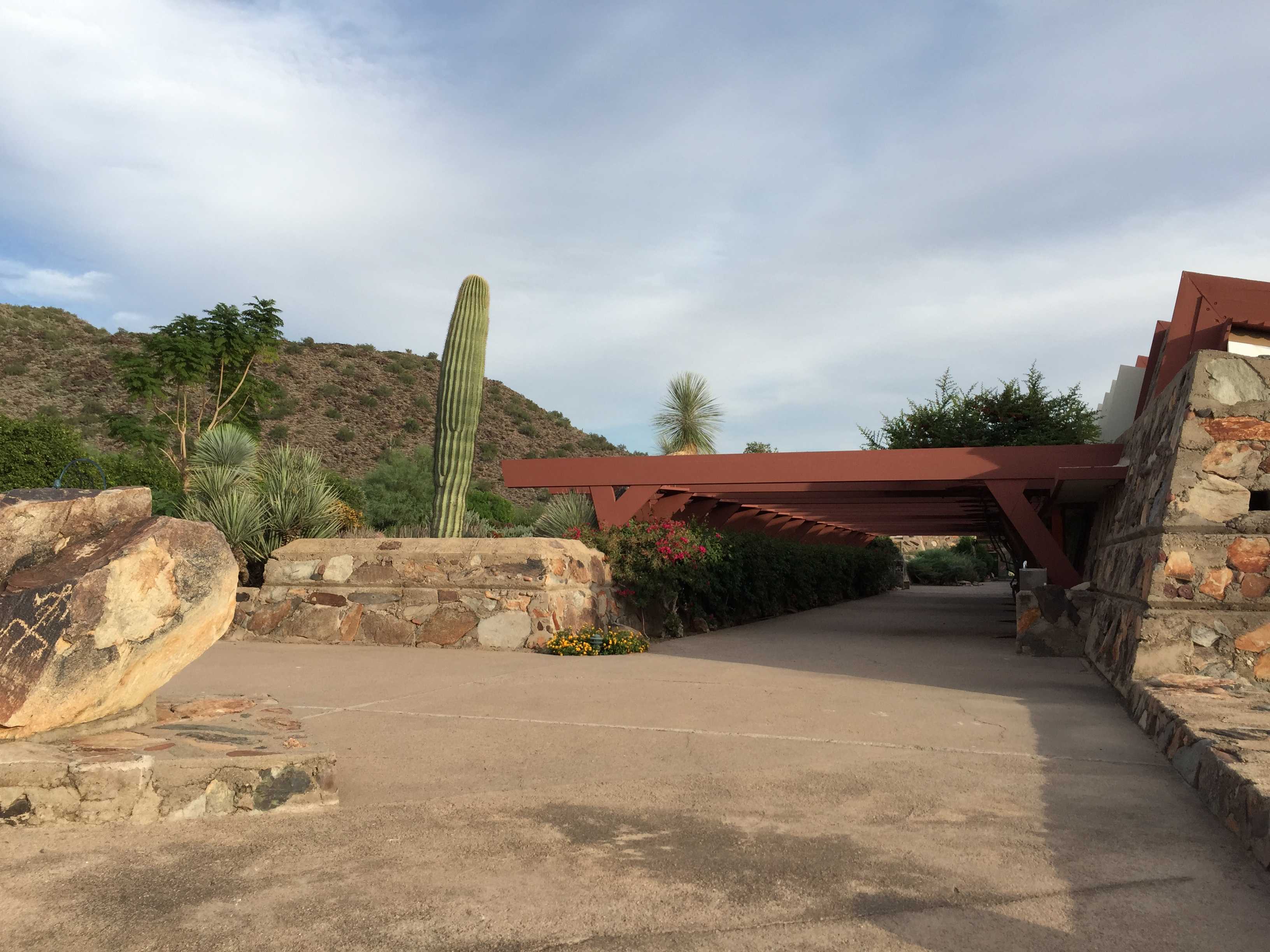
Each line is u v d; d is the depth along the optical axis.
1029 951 2.60
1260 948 2.65
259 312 21.48
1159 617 7.28
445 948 2.54
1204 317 10.52
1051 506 14.43
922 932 2.71
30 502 4.01
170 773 3.62
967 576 40.69
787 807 4.04
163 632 4.07
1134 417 16.12
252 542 12.12
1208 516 7.49
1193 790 4.36
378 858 3.29
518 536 18.34
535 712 6.33
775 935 2.67
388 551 11.16
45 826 3.43
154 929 2.61
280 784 3.83
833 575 22.91
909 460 12.59
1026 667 9.38
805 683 7.91
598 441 76.06
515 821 3.79
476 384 12.68
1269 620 7.10
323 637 10.98
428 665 8.87
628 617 13.30
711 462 13.38
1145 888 3.12
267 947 2.52
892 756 5.08
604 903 2.90
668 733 5.65
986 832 3.71
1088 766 4.87
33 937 2.53
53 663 3.70
